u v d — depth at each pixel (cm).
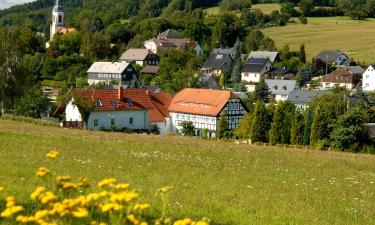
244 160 3481
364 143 6156
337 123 6200
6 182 1853
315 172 3128
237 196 2045
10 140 3606
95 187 1861
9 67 8462
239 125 7362
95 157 3028
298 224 1594
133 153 3384
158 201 1725
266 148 4581
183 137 5491
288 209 1831
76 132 5003
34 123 6462
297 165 3425
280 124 6706
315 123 6316
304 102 11969
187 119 8788
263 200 1995
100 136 4609
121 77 15575
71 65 16712
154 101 8962
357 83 15688
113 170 2523
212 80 13875
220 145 4506
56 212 849
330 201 2120
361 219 1781
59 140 3862
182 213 1570
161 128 8675
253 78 16738
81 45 18850
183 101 8944
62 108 8075
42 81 15150
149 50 18725
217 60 17788
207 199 1898
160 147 3909
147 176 2422
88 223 1007
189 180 2397
